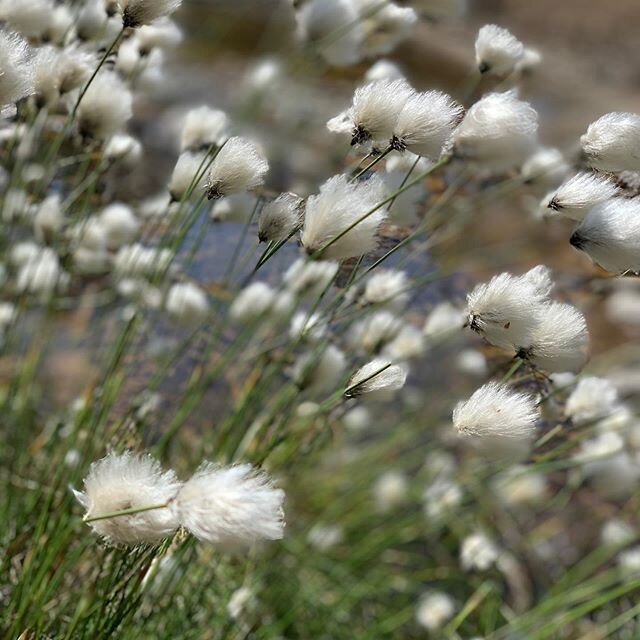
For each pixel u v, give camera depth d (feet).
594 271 2.98
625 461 2.97
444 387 3.82
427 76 8.49
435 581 3.46
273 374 2.74
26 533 2.55
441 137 2.19
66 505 2.44
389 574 3.36
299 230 2.24
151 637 2.54
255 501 1.88
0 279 2.96
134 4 2.28
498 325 2.16
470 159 2.23
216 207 2.60
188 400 2.71
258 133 3.51
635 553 3.06
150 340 3.06
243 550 1.91
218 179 2.19
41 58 2.43
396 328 2.78
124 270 2.91
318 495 3.48
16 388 2.92
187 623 2.65
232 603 2.72
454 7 2.76
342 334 2.84
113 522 1.94
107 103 2.44
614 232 2.16
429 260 3.38
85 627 2.31
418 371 3.82
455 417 2.13
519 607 3.37
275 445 2.56
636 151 2.18
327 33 2.70
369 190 2.21
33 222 2.90
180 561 2.41
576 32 12.28
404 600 3.28
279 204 2.20
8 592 2.50
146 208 3.07
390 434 3.68
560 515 3.87
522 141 2.23
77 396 3.03
